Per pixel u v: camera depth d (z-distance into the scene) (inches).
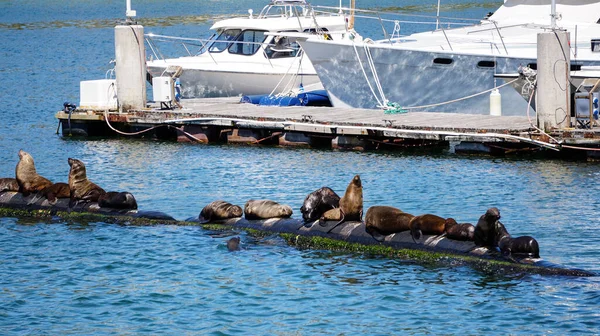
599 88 1977.1
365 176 1850.4
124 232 1485.0
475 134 1996.8
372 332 1077.8
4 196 1667.1
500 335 1051.3
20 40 5625.0
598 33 2333.9
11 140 2410.2
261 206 1457.9
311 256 1334.9
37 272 1316.4
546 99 1971.0
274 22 2736.2
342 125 2143.2
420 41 2488.9
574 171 1828.2
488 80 2252.7
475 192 1689.2
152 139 2399.1
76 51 4909.0
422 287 1197.1
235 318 1133.1
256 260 1328.7
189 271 1298.0
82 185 1605.6
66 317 1152.8
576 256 1299.2
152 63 2709.2
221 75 2677.2
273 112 2354.8
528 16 2486.5
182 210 1635.1
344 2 6742.1
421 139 2123.5
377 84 2361.0
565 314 1091.3
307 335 1076.5
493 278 1204.5
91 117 2439.7
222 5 7623.0
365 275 1248.8
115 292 1230.9
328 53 2393.0
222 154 2144.4
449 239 1279.5
